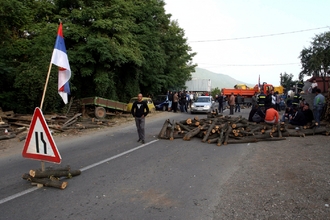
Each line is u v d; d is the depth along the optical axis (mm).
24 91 15500
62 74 6328
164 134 10789
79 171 5996
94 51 19109
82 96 21156
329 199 4562
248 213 4090
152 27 26703
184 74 36312
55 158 5125
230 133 10148
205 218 3936
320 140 9984
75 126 13398
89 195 4812
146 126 14875
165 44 31609
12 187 5254
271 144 9484
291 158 7379
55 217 3977
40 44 17062
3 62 17016
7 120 12945
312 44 29062
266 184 5344
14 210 4211
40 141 5242
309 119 12234
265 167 6559
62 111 17016
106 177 5828
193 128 11102
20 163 7168
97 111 17672
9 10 16453
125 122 16828
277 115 11844
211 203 4465
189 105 27312
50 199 4641
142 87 29609
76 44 19688
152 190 5059
